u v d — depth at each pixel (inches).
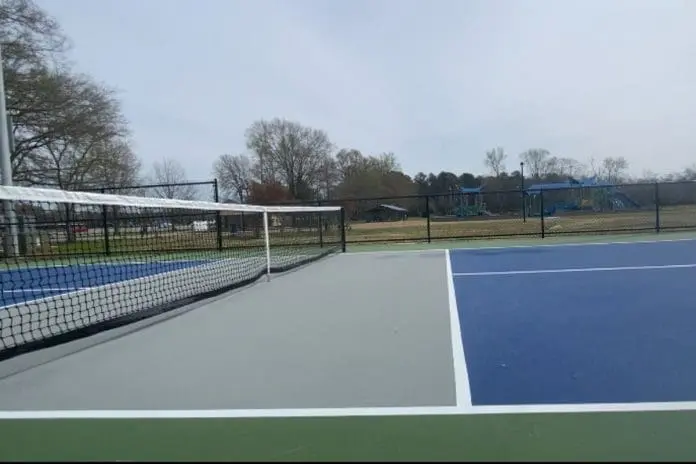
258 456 89.8
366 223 1171.9
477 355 145.1
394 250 522.3
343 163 2549.2
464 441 93.0
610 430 95.2
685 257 348.5
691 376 121.6
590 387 117.0
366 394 117.5
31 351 156.9
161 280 335.6
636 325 171.3
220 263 430.6
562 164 2386.8
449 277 306.8
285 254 487.2
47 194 186.7
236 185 2396.7
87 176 890.1
